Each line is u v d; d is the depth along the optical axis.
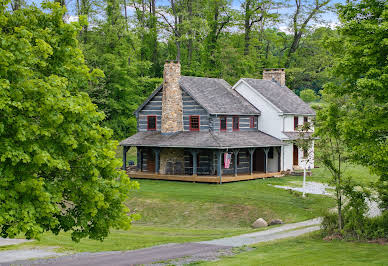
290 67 70.62
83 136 13.52
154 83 63.44
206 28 62.56
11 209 11.73
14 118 11.84
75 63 14.98
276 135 45.88
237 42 73.31
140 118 45.28
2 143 11.66
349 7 20.52
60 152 13.13
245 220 28.75
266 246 19.72
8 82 11.46
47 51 12.78
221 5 68.88
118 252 18.97
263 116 46.69
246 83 47.66
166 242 21.45
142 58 67.88
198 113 42.28
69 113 12.75
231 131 43.69
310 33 68.50
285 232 23.81
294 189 36.53
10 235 11.59
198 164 42.00
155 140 42.09
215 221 28.72
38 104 12.35
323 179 41.91
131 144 42.69
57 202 13.52
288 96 49.88
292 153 47.19
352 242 20.22
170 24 65.69
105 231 14.51
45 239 21.38
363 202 21.70
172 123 42.59
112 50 59.91
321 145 21.91
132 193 34.25
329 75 21.39
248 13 69.12
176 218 29.30
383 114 19.95
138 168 44.38
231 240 21.81
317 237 21.72
